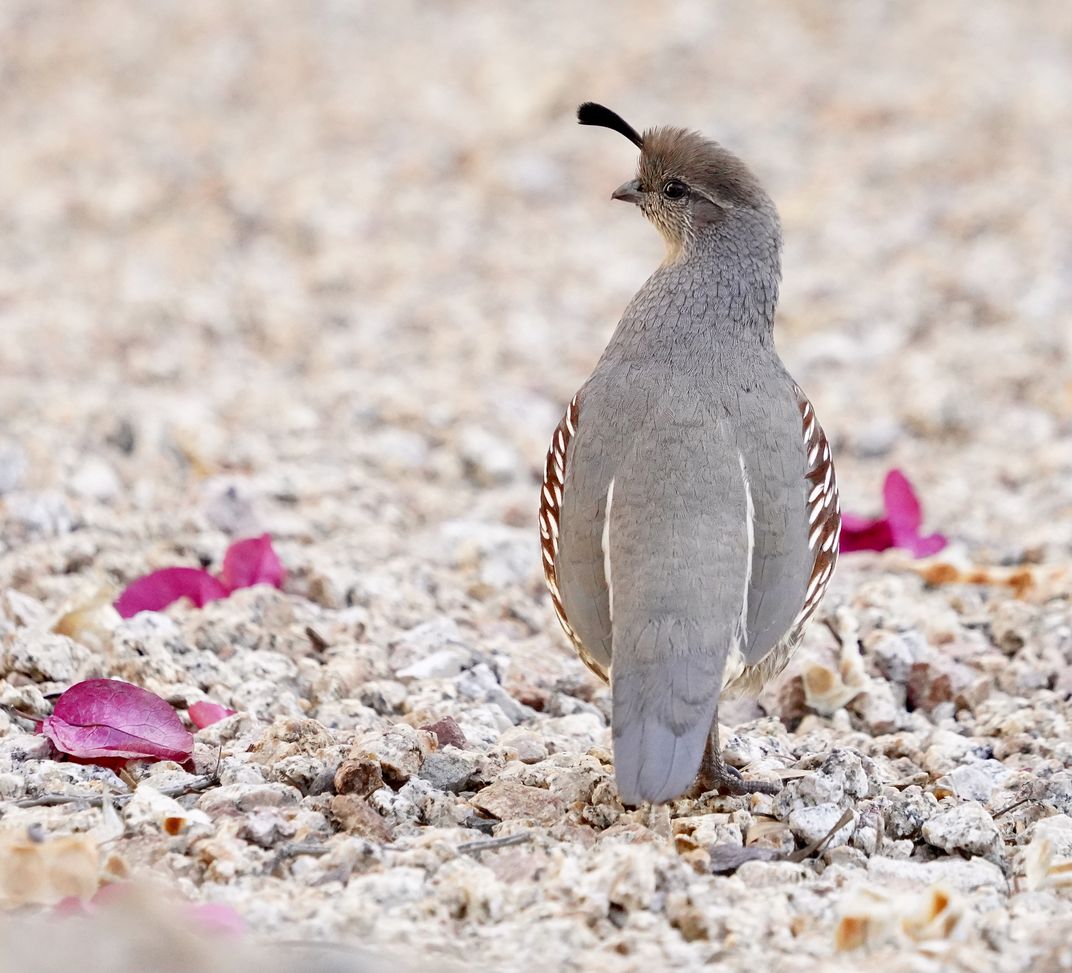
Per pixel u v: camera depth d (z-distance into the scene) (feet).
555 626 37.45
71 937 19.86
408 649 33.78
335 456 48.01
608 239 69.05
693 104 80.53
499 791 26.16
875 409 52.49
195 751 27.91
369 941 21.01
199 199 73.31
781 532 26.78
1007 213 67.21
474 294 63.62
